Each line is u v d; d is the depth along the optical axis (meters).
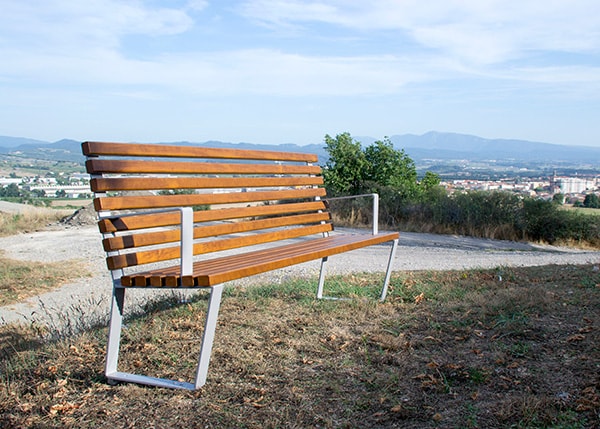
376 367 3.71
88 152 3.44
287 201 15.33
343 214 19.06
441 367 3.63
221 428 2.92
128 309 5.76
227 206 6.42
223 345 4.17
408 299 5.72
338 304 5.48
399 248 12.60
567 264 8.68
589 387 3.20
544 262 9.80
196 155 4.38
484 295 5.72
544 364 3.64
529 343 4.06
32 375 3.75
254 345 4.18
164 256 3.88
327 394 3.30
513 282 6.81
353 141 22.02
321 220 6.00
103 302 6.75
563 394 3.17
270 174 5.32
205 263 4.00
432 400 3.18
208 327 3.37
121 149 3.69
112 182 3.54
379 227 17.89
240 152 4.95
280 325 4.70
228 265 3.76
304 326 4.70
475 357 3.82
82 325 5.05
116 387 3.49
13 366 3.95
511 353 3.86
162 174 4.03
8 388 3.48
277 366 3.75
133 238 3.64
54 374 3.73
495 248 14.16
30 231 15.98
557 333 4.27
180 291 6.46
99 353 4.10
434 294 5.88
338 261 9.89
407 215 18.53
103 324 5.06
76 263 10.30
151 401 3.27
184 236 3.27
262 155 5.25
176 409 3.15
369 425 2.92
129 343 4.30
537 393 3.21
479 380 3.41
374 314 5.05
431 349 4.03
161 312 5.26
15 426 2.99
